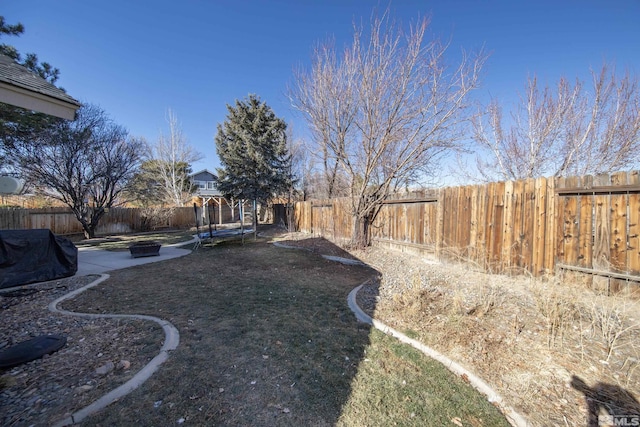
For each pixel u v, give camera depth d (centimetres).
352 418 181
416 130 672
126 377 209
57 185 1093
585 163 765
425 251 627
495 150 919
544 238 426
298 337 294
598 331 282
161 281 516
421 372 237
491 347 266
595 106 735
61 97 357
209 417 173
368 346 279
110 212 1421
